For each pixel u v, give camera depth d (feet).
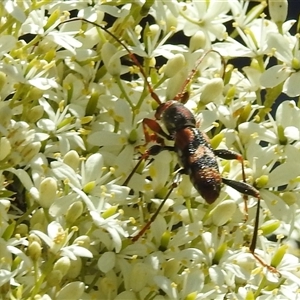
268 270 0.43
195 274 0.42
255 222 0.43
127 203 0.43
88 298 0.41
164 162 0.43
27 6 0.43
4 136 0.42
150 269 0.42
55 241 0.40
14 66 0.42
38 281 0.40
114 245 0.42
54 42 0.43
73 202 0.41
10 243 0.40
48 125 0.43
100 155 0.42
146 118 0.43
